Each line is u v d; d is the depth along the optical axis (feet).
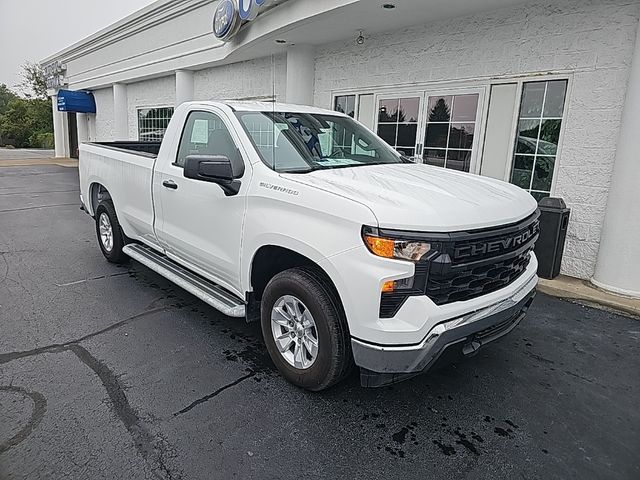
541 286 17.52
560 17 18.10
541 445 8.36
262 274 10.70
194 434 8.21
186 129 13.01
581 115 17.95
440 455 7.99
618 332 13.43
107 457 7.53
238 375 10.28
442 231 7.82
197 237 12.15
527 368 11.18
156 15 42.34
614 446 8.38
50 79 74.08
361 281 7.88
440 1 19.10
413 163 13.24
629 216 16.05
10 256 19.21
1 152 95.66
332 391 9.82
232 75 37.24
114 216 17.10
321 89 29.17
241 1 27.07
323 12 21.12
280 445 8.05
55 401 9.00
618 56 16.76
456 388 10.18
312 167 10.71
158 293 15.15
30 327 12.35
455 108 22.31
